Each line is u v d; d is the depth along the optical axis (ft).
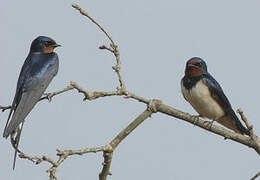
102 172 24.67
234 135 28.35
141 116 26.55
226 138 28.40
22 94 35.94
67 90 25.96
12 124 30.58
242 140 28.17
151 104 26.91
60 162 21.36
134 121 26.32
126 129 25.82
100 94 26.04
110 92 26.21
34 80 36.81
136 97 26.78
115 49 26.71
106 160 24.29
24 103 35.19
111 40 26.68
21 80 36.86
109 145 24.22
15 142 30.01
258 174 24.59
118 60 26.78
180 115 27.94
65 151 21.86
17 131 30.76
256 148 27.86
